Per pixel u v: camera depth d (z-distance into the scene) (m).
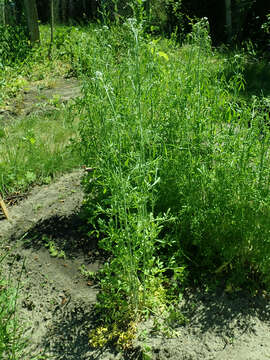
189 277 3.12
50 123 6.04
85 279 3.19
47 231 3.78
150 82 3.25
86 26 13.51
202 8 12.62
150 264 2.72
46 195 4.40
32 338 2.72
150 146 3.31
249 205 2.92
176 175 3.20
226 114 3.28
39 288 3.13
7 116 6.69
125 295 2.93
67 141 5.45
